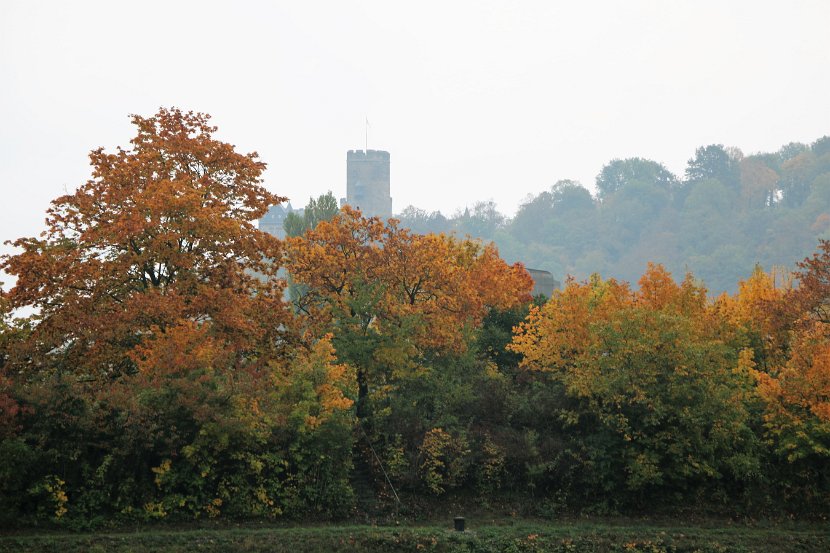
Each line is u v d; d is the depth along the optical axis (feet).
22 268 198.08
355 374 228.63
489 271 298.76
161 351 188.75
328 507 204.95
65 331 195.21
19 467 169.99
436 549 184.34
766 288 276.82
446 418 233.14
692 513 226.38
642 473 219.61
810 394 224.12
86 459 181.47
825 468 231.50
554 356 250.57
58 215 213.87
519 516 220.43
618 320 234.79
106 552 159.33
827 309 246.68
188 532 174.50
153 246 206.39
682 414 221.87
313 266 246.88
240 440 191.21
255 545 171.94
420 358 253.03
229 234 215.72
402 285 256.11
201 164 230.27
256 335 215.31
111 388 182.91
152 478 187.01
